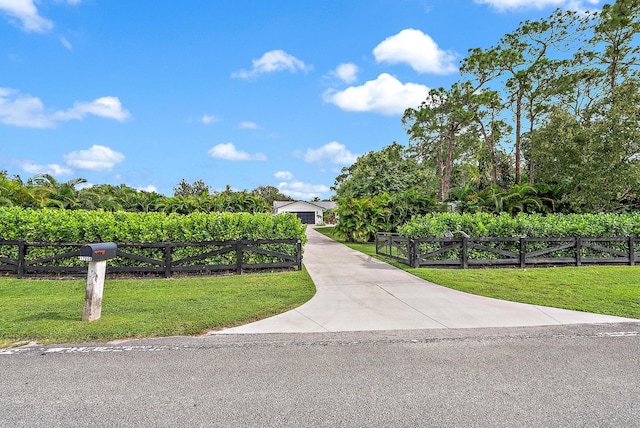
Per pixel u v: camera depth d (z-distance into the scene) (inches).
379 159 1071.6
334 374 138.2
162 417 108.1
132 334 183.5
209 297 265.1
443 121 1168.8
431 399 118.8
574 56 951.6
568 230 426.6
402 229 473.4
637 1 812.0
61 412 110.7
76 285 312.2
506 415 109.0
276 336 183.6
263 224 393.7
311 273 372.8
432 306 244.1
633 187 588.1
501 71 1066.1
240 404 115.6
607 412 110.7
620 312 227.8
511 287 302.7
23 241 349.1
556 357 155.4
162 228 366.3
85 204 741.3
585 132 630.5
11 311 221.9
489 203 777.6
